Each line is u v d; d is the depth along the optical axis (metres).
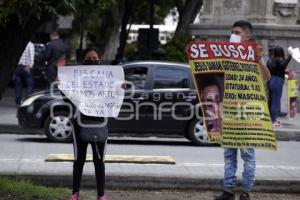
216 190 12.92
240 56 10.86
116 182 12.83
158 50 35.72
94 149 10.87
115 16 50.47
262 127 10.91
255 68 10.88
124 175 12.99
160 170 14.35
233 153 11.26
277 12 34.69
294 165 16.73
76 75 10.84
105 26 58.31
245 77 10.88
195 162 16.73
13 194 11.34
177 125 20.22
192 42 10.96
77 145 10.91
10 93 37.69
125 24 48.03
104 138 10.82
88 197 11.81
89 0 11.88
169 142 21.70
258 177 13.35
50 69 26.56
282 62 24.38
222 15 34.62
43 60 26.81
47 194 11.42
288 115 27.78
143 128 20.05
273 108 24.50
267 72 11.05
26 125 20.22
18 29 10.84
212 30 33.78
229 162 11.28
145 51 35.69
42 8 10.49
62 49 26.66
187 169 14.88
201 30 34.09
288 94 27.61
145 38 36.06
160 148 19.94
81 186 12.69
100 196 10.93
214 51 10.91
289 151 20.14
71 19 47.09
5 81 11.02
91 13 54.88
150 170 14.25
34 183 12.65
